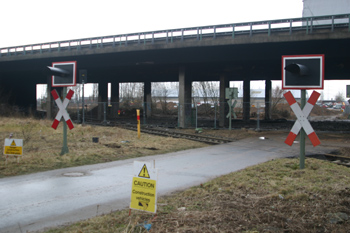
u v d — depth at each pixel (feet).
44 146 46.44
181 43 84.64
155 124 96.27
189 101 97.25
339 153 45.73
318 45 74.59
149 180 16.29
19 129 70.08
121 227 15.57
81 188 24.07
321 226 15.25
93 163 34.81
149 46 89.66
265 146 52.26
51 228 16.03
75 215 18.03
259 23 75.66
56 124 38.65
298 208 17.51
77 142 51.85
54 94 38.60
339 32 67.92
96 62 110.93
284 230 14.74
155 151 44.60
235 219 16.24
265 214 16.87
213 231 14.70
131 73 135.44
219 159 38.37
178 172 30.09
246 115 117.50
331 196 19.45
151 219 16.37
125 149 44.06
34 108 184.44
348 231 14.56
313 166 29.07
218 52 86.33
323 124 103.81
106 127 83.30
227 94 78.79
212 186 23.29
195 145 52.65
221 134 72.69
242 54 84.79
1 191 23.02
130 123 101.55
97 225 15.89
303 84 27.25
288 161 33.04
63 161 34.68
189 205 18.86
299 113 27.73
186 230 14.78
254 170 28.78
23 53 121.90
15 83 167.63
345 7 116.88
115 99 158.10
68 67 37.73
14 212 18.51
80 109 185.16
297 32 72.74
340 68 102.27
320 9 122.11
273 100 184.24
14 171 29.48
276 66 102.99
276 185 22.43
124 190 23.58
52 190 23.41
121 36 96.12
